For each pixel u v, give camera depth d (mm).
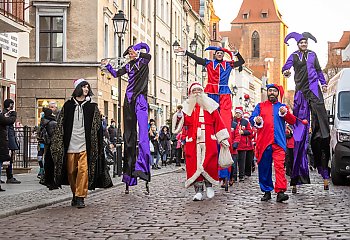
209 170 14570
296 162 15969
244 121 20406
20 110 34844
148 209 12789
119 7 40438
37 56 34875
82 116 13328
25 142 25125
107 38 37406
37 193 16062
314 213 11883
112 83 38656
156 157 31203
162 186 19109
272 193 16188
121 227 10258
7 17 22938
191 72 71188
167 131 34406
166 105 57094
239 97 116812
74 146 13273
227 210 12438
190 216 11547
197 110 14586
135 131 16328
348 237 9062
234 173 19938
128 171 16297
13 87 27344
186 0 65688
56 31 35000
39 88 34844
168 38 58406
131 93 16359
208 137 14539
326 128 16609
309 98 16250
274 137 14031
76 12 34938
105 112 37344
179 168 31859
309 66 16312
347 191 16828
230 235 9312
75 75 34875
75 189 13344
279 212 12055
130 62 16422
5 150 17031
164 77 56438
